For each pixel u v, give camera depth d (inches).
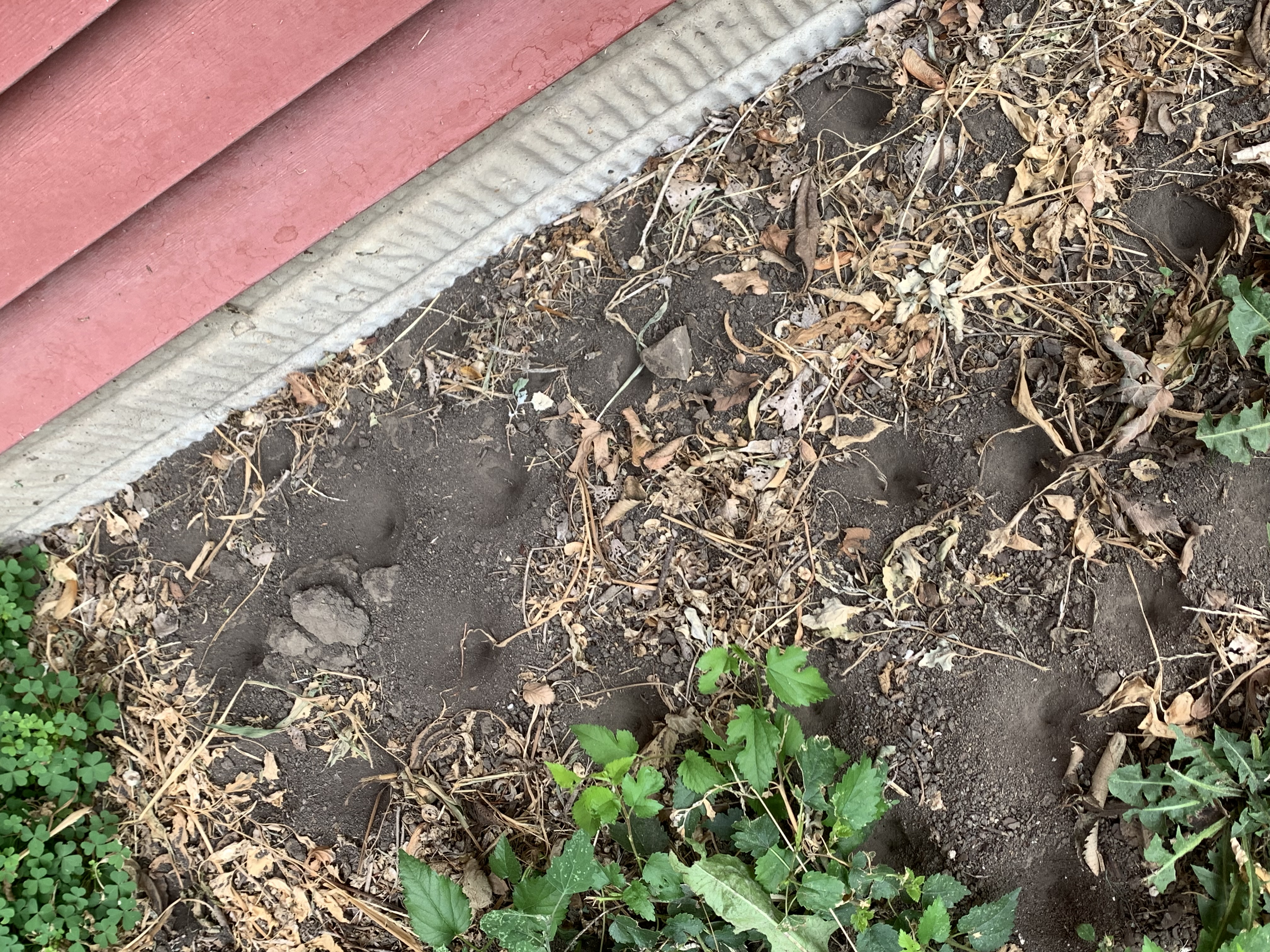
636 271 74.9
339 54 60.3
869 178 72.4
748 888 59.0
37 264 63.7
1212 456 67.3
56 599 78.8
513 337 75.9
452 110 65.7
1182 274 68.3
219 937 76.5
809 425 72.4
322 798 76.2
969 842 69.2
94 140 60.2
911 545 70.7
